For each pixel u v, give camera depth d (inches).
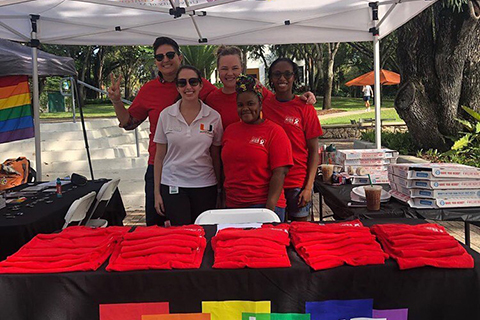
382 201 115.3
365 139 447.5
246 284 68.6
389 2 193.3
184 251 72.3
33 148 341.7
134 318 69.1
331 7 202.4
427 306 69.5
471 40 326.0
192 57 834.2
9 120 263.7
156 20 207.0
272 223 93.0
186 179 126.4
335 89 1445.6
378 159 155.8
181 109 127.1
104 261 73.1
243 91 110.3
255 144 111.2
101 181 201.0
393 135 410.3
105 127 411.5
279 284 68.6
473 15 306.2
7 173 237.1
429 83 348.8
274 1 191.8
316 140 132.0
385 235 77.6
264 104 132.1
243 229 83.1
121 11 199.5
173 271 68.5
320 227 81.1
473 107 344.2
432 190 106.8
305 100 130.8
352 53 1215.6
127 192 281.6
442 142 357.1
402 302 69.4
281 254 72.1
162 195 128.6
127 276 68.3
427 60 344.8
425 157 336.2
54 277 68.4
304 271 68.6
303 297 68.9
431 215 105.0
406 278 69.0
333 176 147.9
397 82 698.8
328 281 68.7
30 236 123.2
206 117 126.0
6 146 337.4
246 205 114.7
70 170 307.7
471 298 69.0
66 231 85.2
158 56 135.2
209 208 129.8
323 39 222.7
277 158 111.7
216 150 130.9
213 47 839.7
